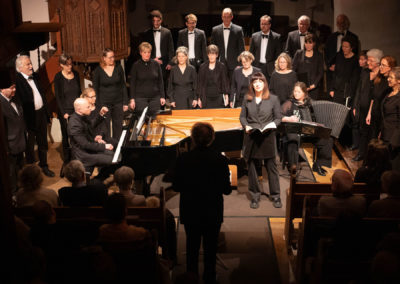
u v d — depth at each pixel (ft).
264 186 19.27
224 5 30.50
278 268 13.94
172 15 30.68
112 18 22.72
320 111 19.93
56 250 10.12
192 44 25.81
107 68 21.45
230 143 18.20
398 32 22.49
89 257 9.49
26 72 19.45
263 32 25.20
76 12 22.18
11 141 18.35
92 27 22.41
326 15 29.91
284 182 19.65
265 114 16.39
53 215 10.68
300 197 13.96
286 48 25.73
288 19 30.30
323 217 11.71
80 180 13.46
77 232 11.61
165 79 26.30
